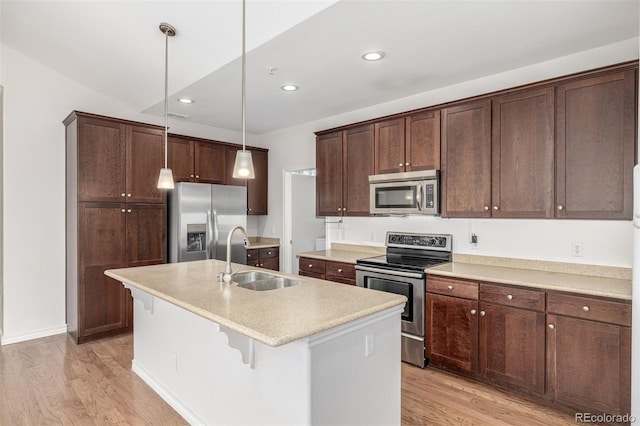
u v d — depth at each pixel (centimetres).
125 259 387
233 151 519
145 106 423
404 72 313
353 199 393
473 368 274
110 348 351
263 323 153
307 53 274
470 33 244
